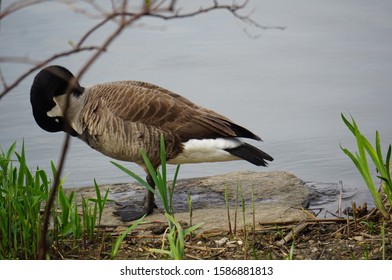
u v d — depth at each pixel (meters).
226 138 11.46
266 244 9.76
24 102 17.23
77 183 14.09
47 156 15.20
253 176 13.14
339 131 15.62
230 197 12.20
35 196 9.73
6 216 9.59
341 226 10.23
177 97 11.88
